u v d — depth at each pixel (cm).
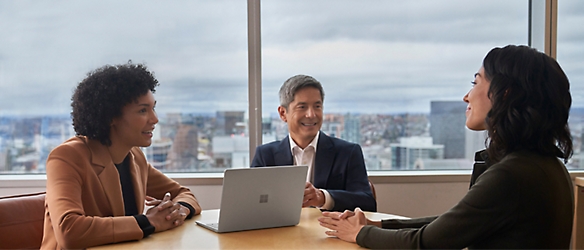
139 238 157
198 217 194
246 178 160
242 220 166
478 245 132
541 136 127
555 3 312
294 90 230
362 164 231
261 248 147
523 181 122
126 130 178
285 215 172
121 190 181
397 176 305
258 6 305
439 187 308
